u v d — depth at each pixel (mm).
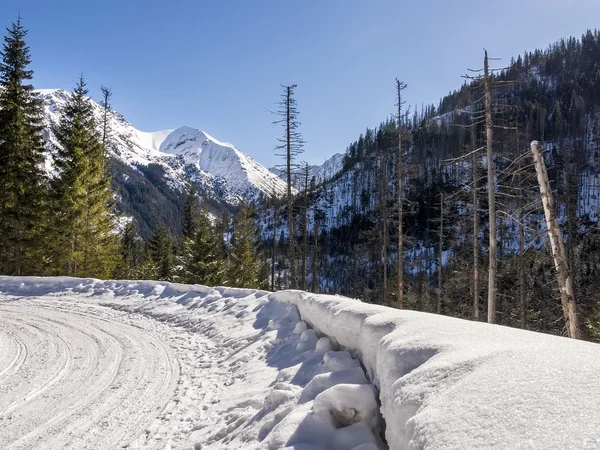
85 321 11508
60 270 25641
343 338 4645
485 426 1473
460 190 17438
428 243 55438
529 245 16375
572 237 23984
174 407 5508
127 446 4465
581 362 1748
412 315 3551
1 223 23438
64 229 24547
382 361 2887
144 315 12633
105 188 26219
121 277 36562
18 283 17938
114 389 6230
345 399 3033
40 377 6789
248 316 9969
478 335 2686
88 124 26594
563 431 1275
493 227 12508
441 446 1479
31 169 24156
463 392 1782
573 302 8547
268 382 5449
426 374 2211
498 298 24688
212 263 31625
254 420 4141
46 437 4715
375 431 2906
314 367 4887
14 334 9820
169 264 42438
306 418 3156
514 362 1907
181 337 9750
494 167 12930
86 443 4559
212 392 5945
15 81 23750
